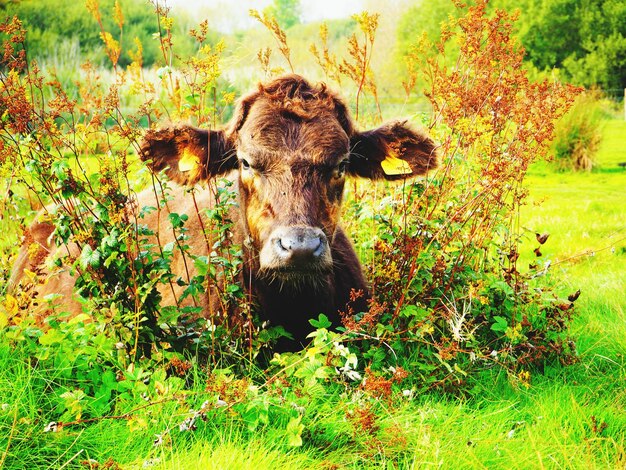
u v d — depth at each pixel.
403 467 3.45
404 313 4.19
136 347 3.88
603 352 4.91
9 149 4.02
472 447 3.56
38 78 4.24
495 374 4.42
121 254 4.05
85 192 4.05
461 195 5.00
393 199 5.22
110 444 3.48
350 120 4.50
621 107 24.78
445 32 4.99
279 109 4.12
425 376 4.19
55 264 4.04
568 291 6.13
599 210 11.26
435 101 5.12
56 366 3.86
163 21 4.18
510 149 4.81
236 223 4.62
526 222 10.29
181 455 3.36
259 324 4.24
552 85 4.88
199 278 4.14
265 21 5.45
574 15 27.17
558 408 4.00
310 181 3.92
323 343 3.80
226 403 3.43
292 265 3.65
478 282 4.56
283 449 3.47
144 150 4.31
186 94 4.25
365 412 3.50
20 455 3.35
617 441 3.79
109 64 24.14
